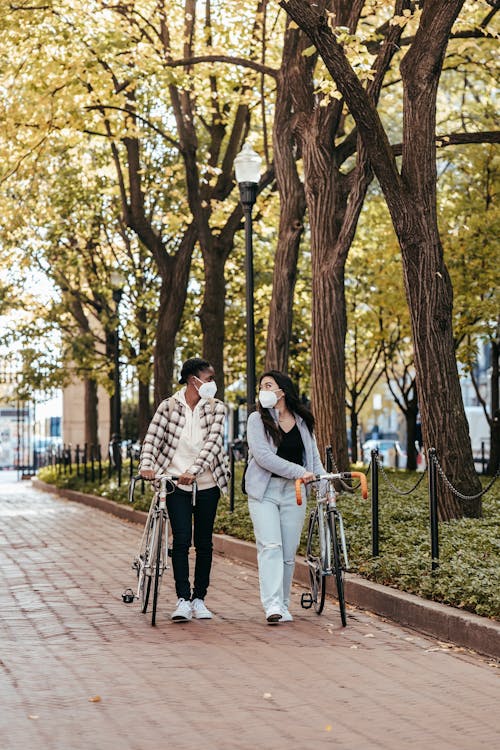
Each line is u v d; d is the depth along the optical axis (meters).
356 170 17.53
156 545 9.77
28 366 33.41
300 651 8.42
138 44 21.02
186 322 33.62
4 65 20.94
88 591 11.68
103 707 6.66
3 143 21.17
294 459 9.81
